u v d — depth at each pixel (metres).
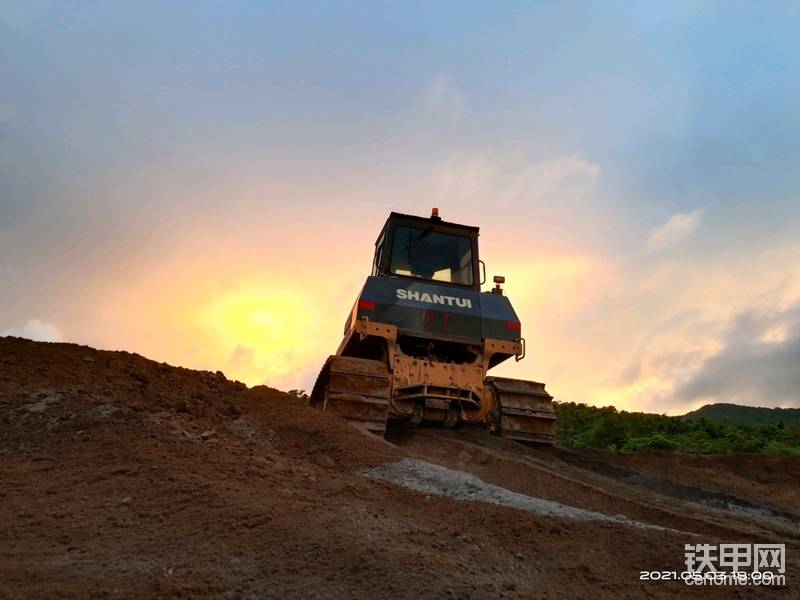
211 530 4.87
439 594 3.92
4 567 4.04
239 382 11.73
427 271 12.56
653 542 5.62
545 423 11.39
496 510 6.17
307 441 8.74
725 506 9.02
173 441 7.36
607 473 10.28
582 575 4.75
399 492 6.68
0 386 9.05
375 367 10.86
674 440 23.53
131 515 5.23
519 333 11.83
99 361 10.98
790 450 20.55
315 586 3.96
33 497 5.65
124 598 3.69
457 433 10.95
